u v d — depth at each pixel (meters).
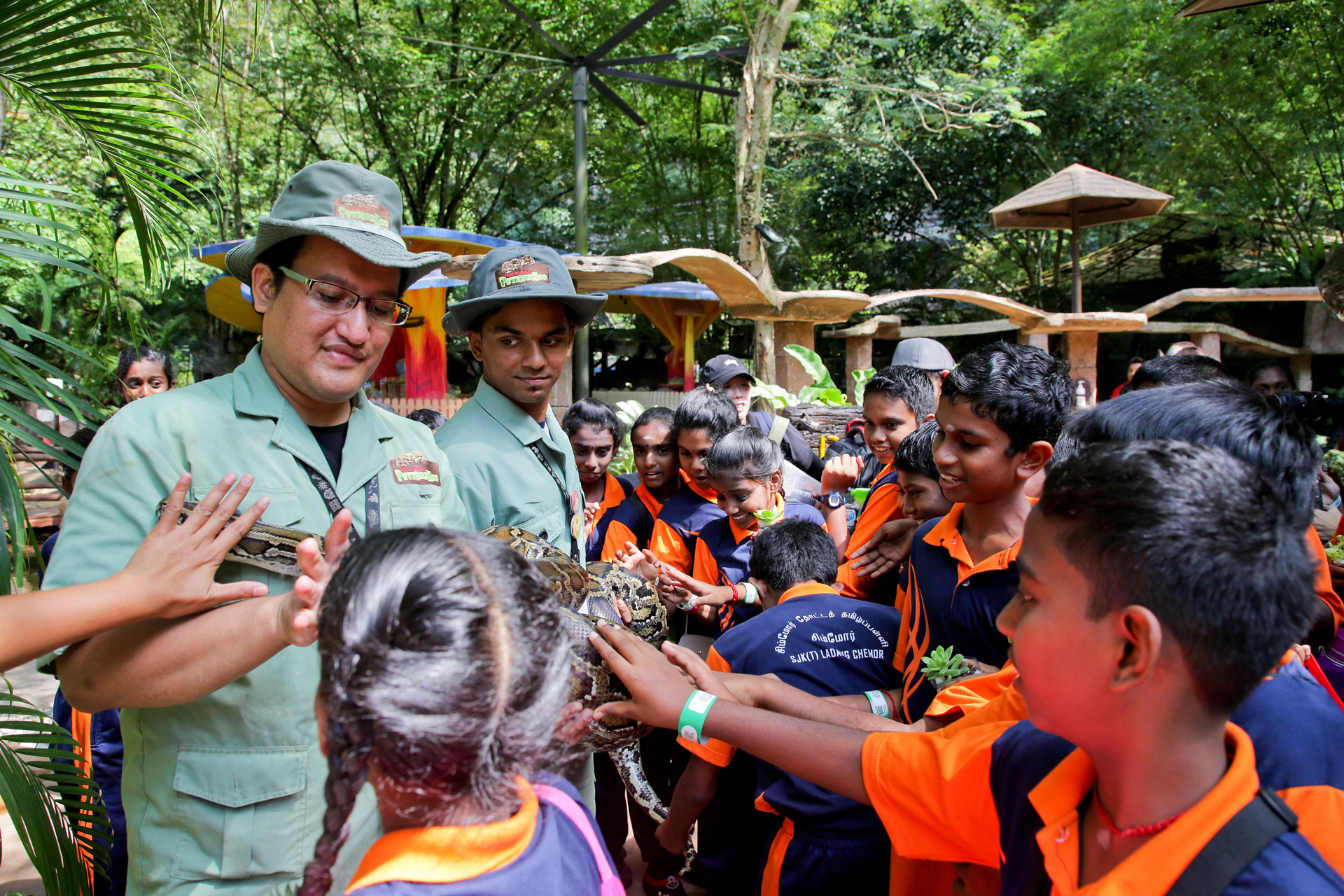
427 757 0.83
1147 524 0.88
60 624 1.24
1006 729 1.31
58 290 10.53
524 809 0.97
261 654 1.38
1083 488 0.95
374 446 1.88
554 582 1.80
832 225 18.53
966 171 17.52
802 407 6.10
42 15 2.36
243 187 15.88
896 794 1.38
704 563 3.33
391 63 15.56
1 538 1.68
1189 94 15.70
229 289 11.16
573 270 5.54
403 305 1.82
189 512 1.44
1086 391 9.81
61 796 2.06
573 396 12.29
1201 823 0.90
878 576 2.73
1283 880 0.86
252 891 1.58
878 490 3.21
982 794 1.27
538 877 0.92
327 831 0.85
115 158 2.69
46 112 2.55
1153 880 0.90
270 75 14.39
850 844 2.14
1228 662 0.88
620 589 2.00
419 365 10.09
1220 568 0.86
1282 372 6.52
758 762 2.38
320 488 1.75
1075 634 0.94
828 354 18.56
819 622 2.38
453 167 19.34
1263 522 0.89
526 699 0.90
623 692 1.76
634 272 5.75
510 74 16.94
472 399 2.59
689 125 19.16
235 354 16.83
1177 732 0.93
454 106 17.41
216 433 1.66
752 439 3.17
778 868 2.22
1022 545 1.03
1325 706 1.19
